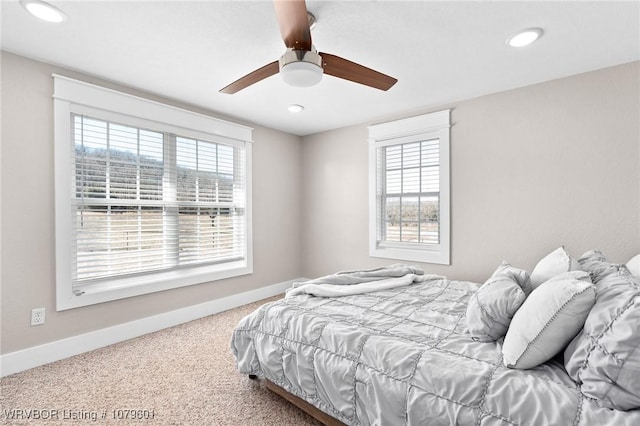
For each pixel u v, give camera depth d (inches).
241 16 71.6
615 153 95.7
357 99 124.3
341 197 164.9
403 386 50.0
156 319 118.4
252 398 75.4
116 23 73.9
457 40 81.7
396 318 70.4
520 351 47.0
